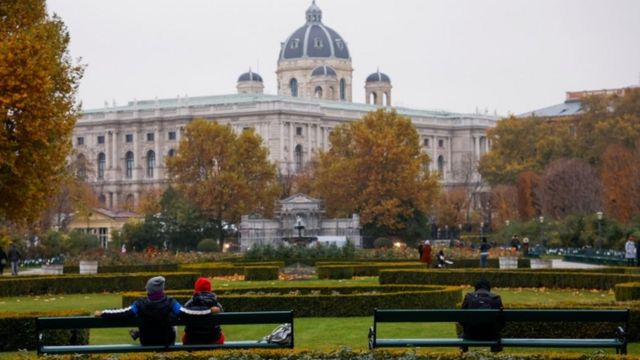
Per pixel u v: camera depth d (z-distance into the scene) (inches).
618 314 1509.6
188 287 3467.0
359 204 7652.6
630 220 6294.3
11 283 3312.0
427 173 7721.5
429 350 1473.9
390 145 7608.3
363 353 1368.1
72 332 1738.4
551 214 7755.9
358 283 3663.9
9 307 2886.3
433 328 2119.8
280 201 6840.6
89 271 4411.9
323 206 7800.2
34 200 2632.9
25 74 2455.7
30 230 5812.0
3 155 2493.8
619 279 3179.1
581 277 3282.5
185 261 4731.8
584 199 7672.2
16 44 2469.2
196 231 6756.9
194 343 1509.6
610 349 1715.1
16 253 4217.5
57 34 2844.5
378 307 2420.0
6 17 2691.9
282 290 2655.0
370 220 7564.0
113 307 2844.5
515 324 1798.7
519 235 6791.3
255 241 6368.1
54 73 2709.2
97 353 1483.8
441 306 2497.5
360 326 2199.8
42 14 2763.3
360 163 7647.6
